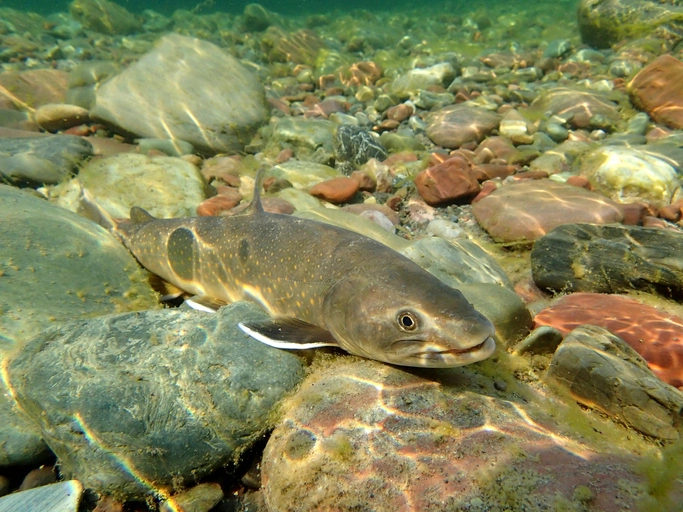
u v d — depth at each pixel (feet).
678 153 2.48
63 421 1.05
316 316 1.27
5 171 2.30
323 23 10.36
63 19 7.97
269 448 1.01
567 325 1.35
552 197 2.08
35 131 3.15
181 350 1.14
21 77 3.68
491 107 3.59
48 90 3.68
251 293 1.46
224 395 1.08
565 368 1.11
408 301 1.08
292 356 1.18
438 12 11.91
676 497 0.79
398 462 0.89
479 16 8.79
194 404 1.07
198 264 1.61
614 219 1.93
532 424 0.98
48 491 1.03
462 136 3.06
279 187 2.48
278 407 1.09
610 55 5.03
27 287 1.41
